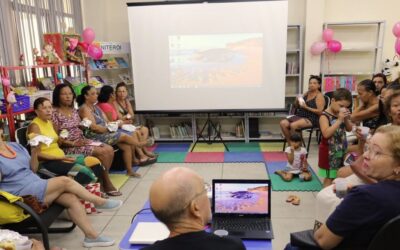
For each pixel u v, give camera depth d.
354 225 1.29
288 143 4.81
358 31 5.34
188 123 5.80
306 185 3.63
